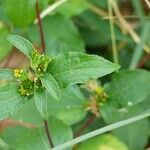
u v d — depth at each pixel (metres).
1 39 0.63
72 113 0.58
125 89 0.58
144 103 0.61
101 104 0.58
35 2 0.55
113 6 0.68
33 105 0.57
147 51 0.69
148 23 0.68
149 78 0.58
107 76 0.67
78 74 0.42
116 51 0.69
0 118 0.43
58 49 0.64
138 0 0.70
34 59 0.43
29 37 0.64
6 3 0.59
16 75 0.43
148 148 0.60
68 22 0.66
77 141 0.49
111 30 0.67
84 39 0.71
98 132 0.49
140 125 0.59
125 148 0.57
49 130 0.55
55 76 0.42
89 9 0.71
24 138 0.55
